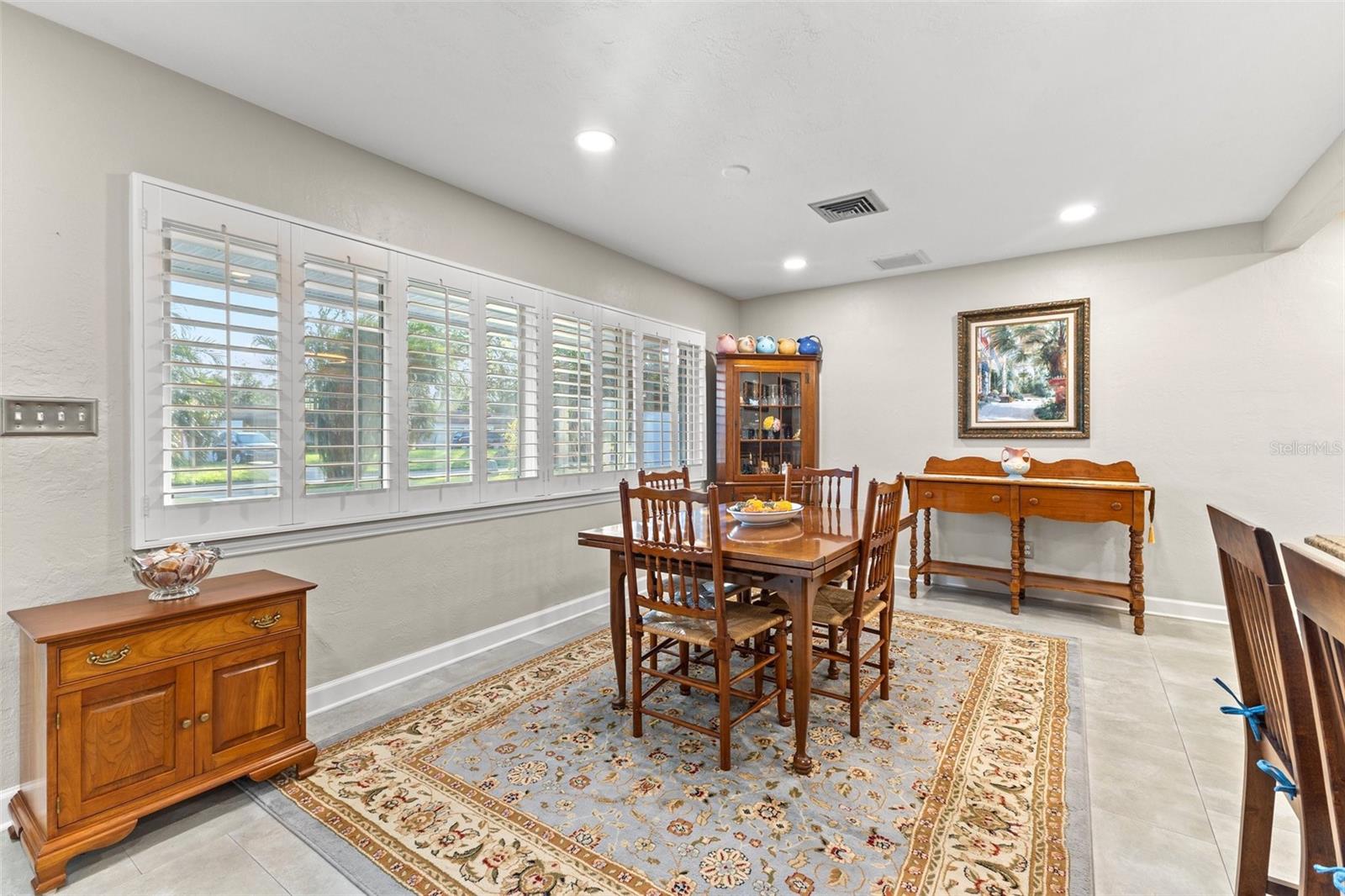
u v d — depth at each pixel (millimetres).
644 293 4301
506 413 3223
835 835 1682
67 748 1524
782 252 4047
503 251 3221
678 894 1461
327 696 2465
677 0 1695
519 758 2098
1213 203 3166
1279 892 1296
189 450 2029
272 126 2299
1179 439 3656
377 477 2627
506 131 2447
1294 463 3357
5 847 1639
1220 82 2070
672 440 4543
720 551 2066
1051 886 1478
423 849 1638
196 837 1691
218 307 2104
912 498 4180
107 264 1902
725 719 2029
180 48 1922
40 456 1784
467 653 3045
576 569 3725
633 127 2414
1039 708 2463
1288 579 954
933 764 2045
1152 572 3766
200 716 1767
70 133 1832
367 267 2580
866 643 3268
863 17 1765
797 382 4953
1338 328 3248
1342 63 1954
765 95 2180
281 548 2318
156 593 1828
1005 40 1862
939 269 4457
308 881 1525
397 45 1907
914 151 2609
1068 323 3961
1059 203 3182
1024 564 4160
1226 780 1942
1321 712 887
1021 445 4164
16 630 1738
